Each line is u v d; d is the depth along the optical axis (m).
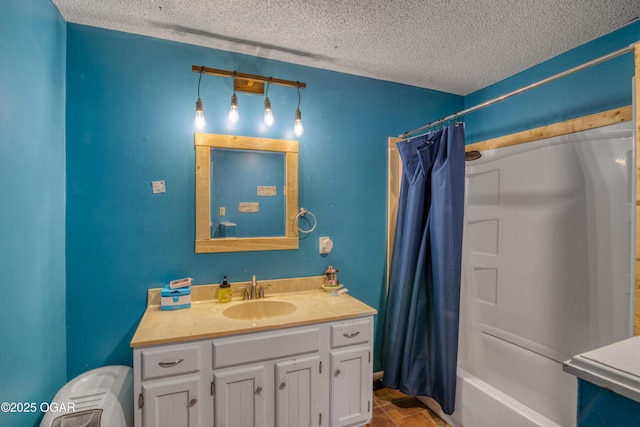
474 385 1.70
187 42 1.83
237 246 1.95
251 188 1.99
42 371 1.38
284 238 2.06
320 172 2.18
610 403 0.73
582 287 1.82
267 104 1.89
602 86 1.79
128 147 1.74
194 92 1.86
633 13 1.57
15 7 1.16
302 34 1.76
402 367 2.02
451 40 1.82
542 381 1.96
